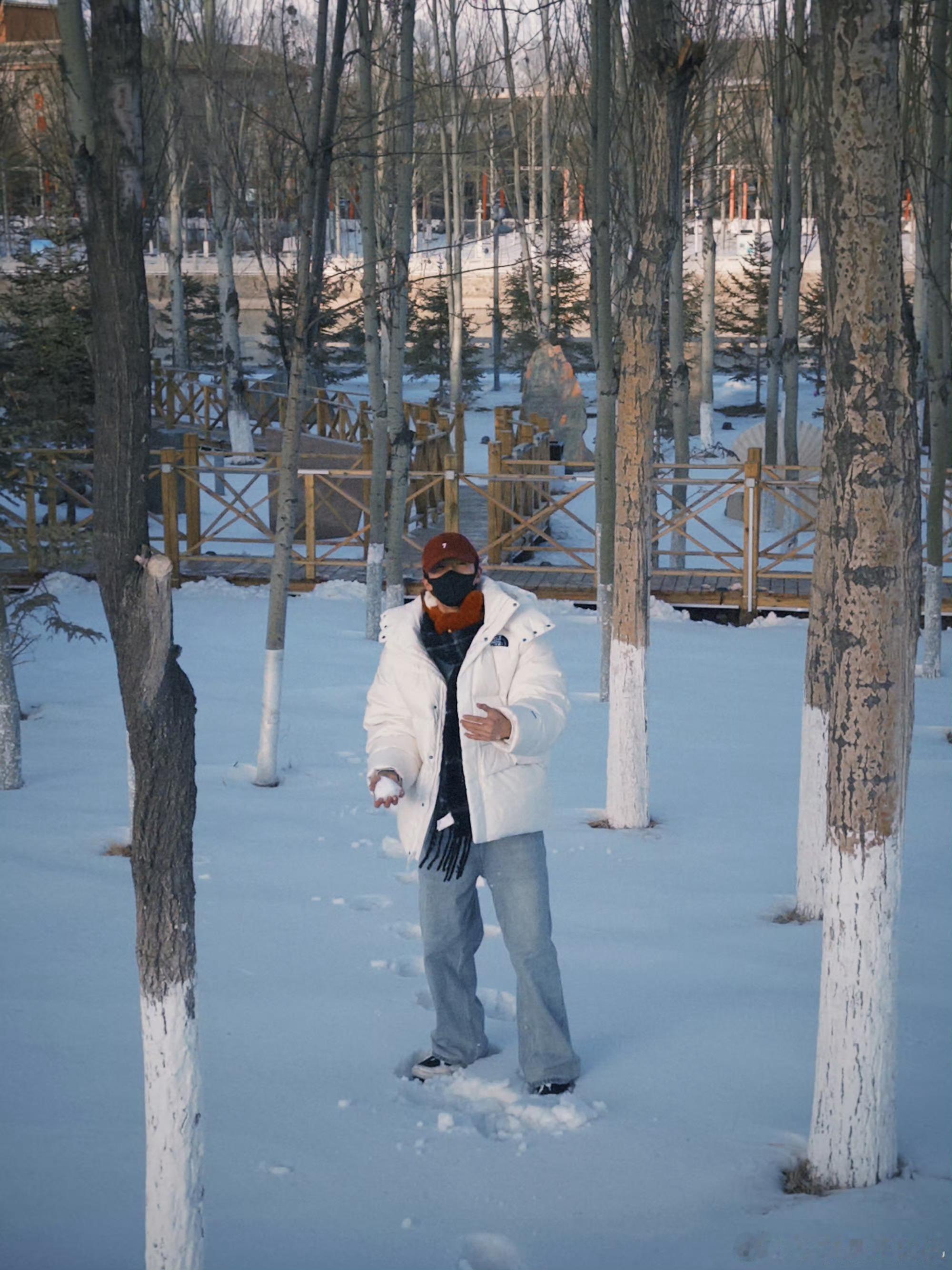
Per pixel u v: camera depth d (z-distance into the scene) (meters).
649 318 5.80
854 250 2.59
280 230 7.10
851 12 2.54
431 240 39.56
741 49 15.41
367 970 4.08
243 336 39.50
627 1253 2.45
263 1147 2.88
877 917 2.65
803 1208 2.55
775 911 4.88
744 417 33.69
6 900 4.66
